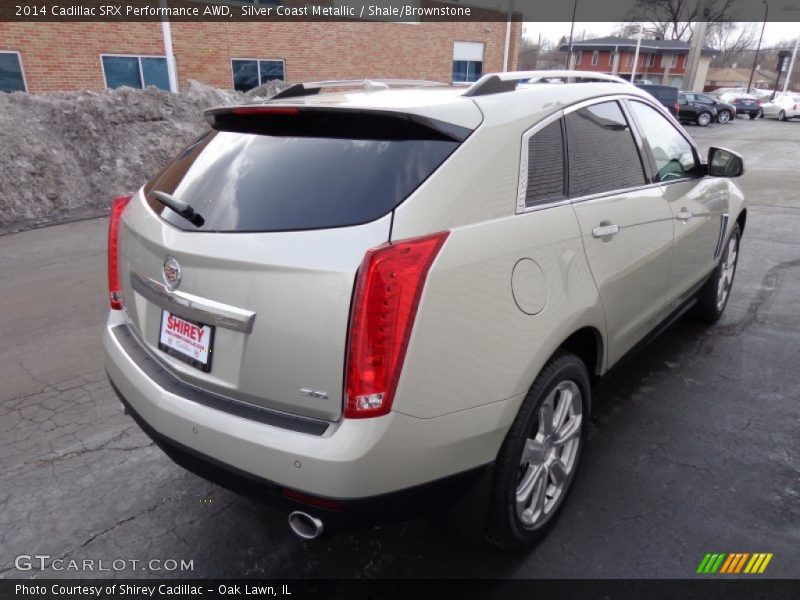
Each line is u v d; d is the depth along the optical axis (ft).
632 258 9.16
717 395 11.76
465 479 6.62
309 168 6.60
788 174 40.93
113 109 34.50
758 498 8.92
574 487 9.16
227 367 6.52
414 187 6.17
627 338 9.67
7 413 11.62
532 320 6.91
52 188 29.91
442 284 6.02
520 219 7.06
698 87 197.57
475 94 7.36
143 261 7.41
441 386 6.12
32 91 46.91
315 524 6.20
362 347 5.72
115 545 8.35
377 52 68.23
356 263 5.74
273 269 5.98
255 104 7.41
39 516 8.89
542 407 7.60
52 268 20.76
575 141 8.34
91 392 12.41
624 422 10.89
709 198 12.28
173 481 9.66
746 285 17.90
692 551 7.95
